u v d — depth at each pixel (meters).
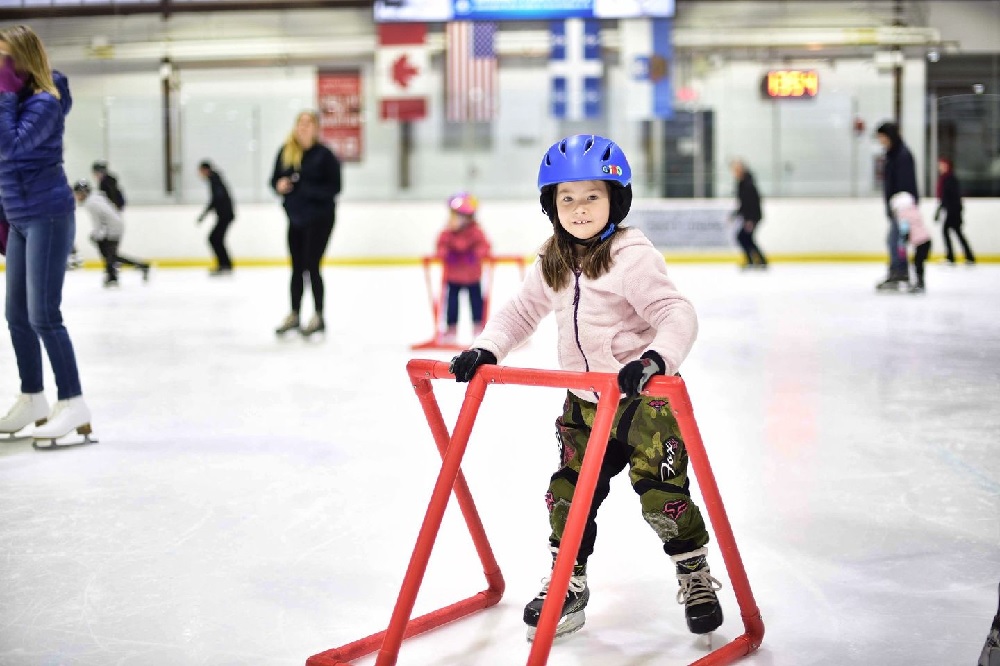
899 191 10.08
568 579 1.61
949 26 16.58
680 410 1.70
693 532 1.96
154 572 2.42
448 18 16.17
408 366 1.90
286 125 15.88
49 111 3.52
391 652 1.76
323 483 3.21
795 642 1.98
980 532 2.67
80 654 1.96
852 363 5.68
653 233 15.60
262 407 4.53
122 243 15.89
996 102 15.61
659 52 16.14
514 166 16.20
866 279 12.03
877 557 2.48
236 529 2.75
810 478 3.22
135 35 17.44
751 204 13.72
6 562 2.50
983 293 9.94
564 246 1.95
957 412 4.27
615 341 1.92
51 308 3.68
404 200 16.20
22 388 3.87
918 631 2.03
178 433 3.99
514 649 1.96
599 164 1.84
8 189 3.58
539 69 16.61
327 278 13.12
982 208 15.41
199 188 16.02
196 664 1.91
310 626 2.09
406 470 3.37
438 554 2.52
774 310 8.60
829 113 15.83
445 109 16.17
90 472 3.38
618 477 3.17
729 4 16.66
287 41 16.97
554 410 4.30
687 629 2.05
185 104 15.84
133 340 7.10
